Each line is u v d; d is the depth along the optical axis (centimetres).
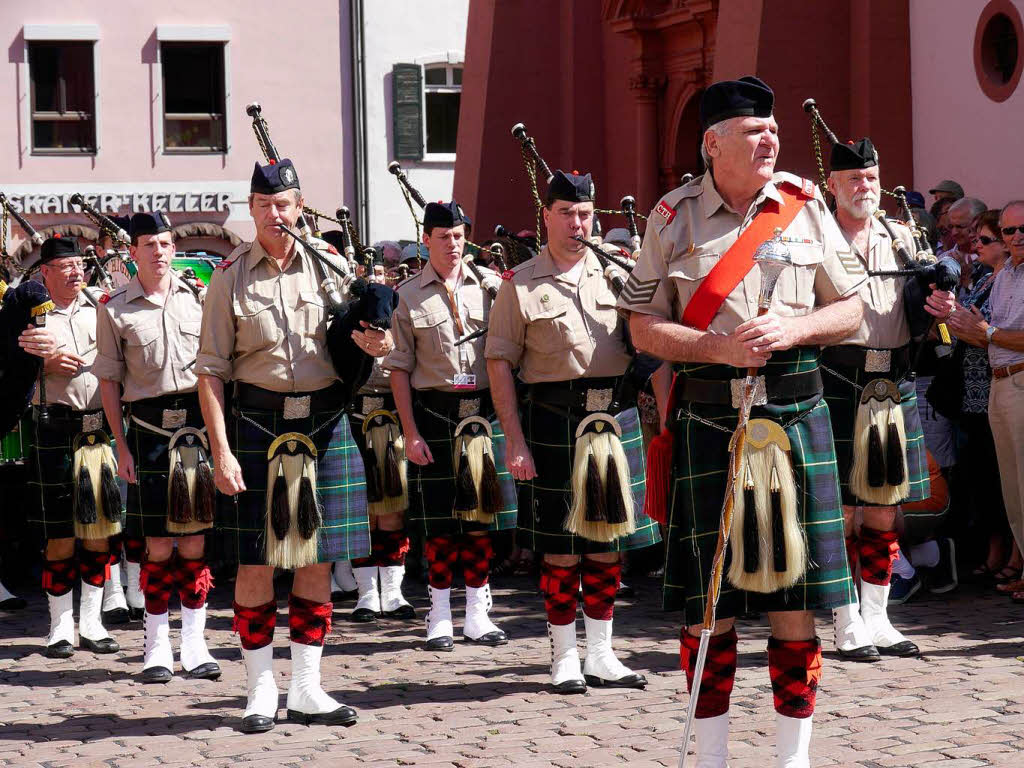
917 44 1218
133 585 827
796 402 418
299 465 546
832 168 668
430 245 725
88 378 725
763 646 669
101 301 673
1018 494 756
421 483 721
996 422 758
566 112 1794
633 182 1714
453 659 681
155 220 669
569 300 603
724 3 1304
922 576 796
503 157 1797
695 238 420
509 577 918
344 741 537
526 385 623
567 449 601
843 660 646
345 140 2503
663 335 416
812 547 416
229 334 550
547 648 700
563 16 1794
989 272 809
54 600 723
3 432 727
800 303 417
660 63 1653
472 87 1836
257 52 2466
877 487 653
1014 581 795
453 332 714
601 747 519
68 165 2412
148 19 2427
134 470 663
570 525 590
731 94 411
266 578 559
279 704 598
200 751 530
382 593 812
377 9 2497
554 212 607
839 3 1254
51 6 2392
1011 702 562
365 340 534
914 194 984
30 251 2386
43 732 565
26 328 712
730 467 407
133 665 690
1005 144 1102
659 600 810
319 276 557
